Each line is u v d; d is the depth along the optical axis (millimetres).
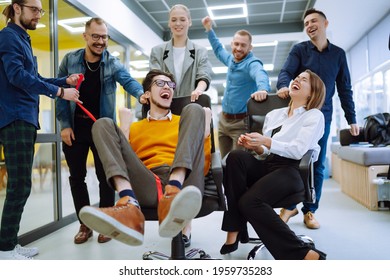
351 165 3955
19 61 1944
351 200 3826
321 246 2230
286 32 6551
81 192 2531
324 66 2664
